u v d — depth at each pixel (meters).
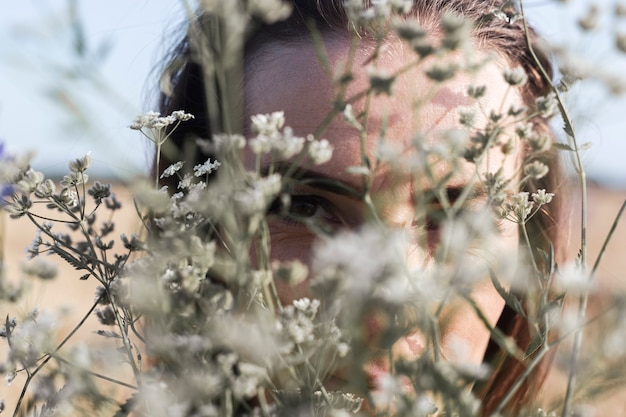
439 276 1.07
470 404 1.01
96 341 1.34
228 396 1.08
